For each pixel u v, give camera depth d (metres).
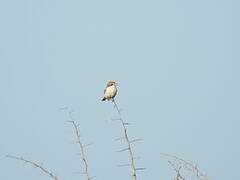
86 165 9.86
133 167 9.60
